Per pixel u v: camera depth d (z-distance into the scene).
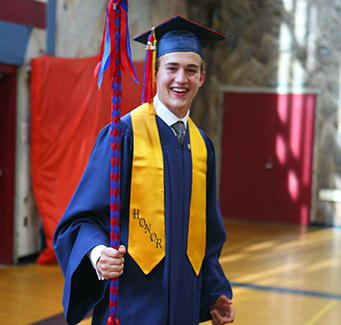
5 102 4.75
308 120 7.89
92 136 4.72
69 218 1.49
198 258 1.62
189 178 1.60
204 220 1.66
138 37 1.68
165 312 1.49
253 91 8.19
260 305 3.88
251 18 8.16
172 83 1.57
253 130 8.23
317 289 4.37
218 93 8.40
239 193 8.34
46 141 4.73
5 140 4.79
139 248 1.49
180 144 1.62
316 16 7.79
